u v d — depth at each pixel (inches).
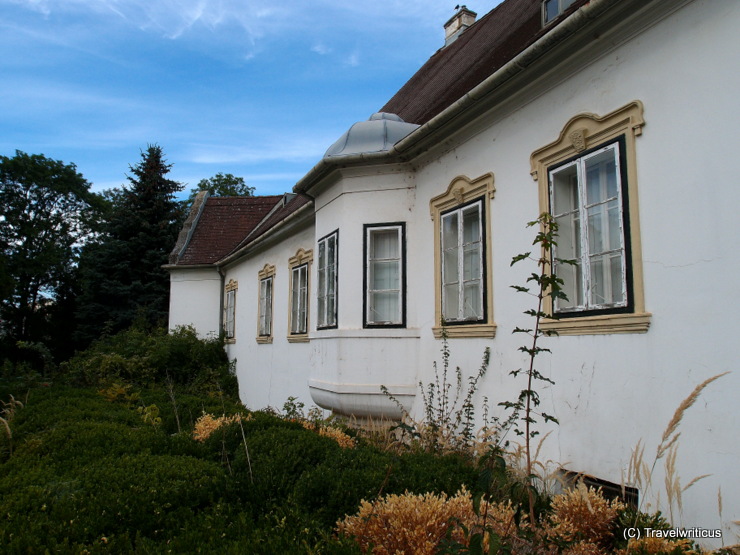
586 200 197.5
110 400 398.0
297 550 118.5
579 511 145.3
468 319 260.7
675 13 167.9
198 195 942.4
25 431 272.4
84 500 151.7
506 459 220.2
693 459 153.7
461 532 131.2
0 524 136.3
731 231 148.9
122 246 1084.5
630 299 175.8
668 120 167.9
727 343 147.8
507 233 237.6
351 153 321.1
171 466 186.1
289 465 183.8
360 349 312.3
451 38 582.2
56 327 1334.9
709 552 127.3
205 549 121.3
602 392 184.4
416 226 311.1
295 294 499.2
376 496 158.1
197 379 658.2
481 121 256.7
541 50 204.1
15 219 1469.0
